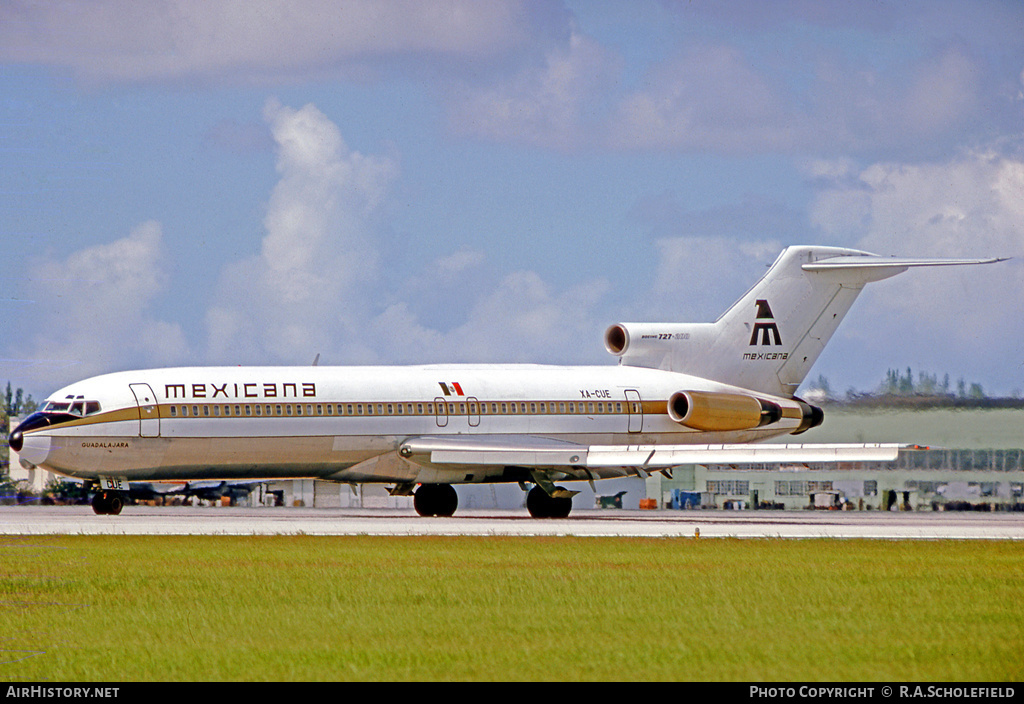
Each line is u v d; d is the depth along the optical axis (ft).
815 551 401.49
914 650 229.86
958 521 623.77
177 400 543.39
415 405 591.78
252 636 242.58
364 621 257.55
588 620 259.19
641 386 649.20
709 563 360.28
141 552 380.58
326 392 572.92
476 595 290.97
